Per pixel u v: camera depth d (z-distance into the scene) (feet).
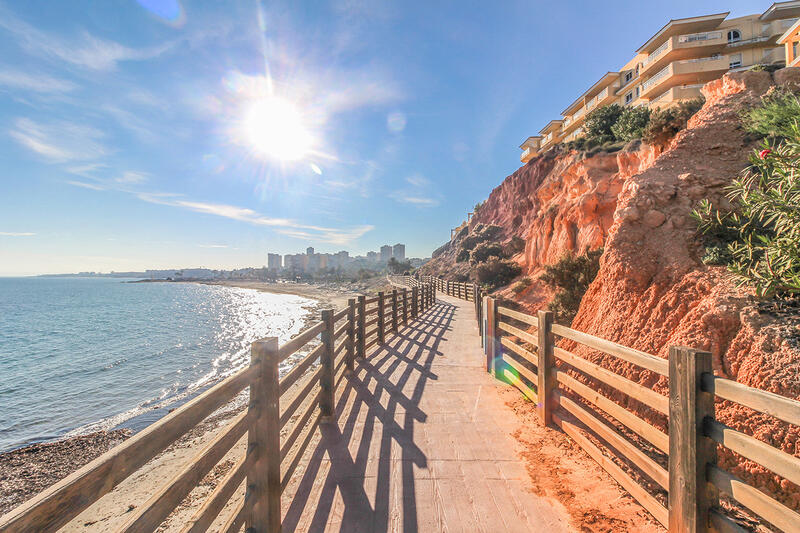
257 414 7.64
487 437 13.24
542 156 122.21
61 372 63.21
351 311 21.35
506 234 136.56
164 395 46.39
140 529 3.96
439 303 72.18
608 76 125.49
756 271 13.87
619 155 66.85
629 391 9.21
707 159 21.50
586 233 67.72
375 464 11.46
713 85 30.01
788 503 9.45
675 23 98.84
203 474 5.44
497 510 9.21
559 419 13.79
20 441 32.81
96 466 3.71
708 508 6.92
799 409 5.24
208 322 142.41
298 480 10.64
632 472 11.01
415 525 8.70
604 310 19.47
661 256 18.29
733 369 12.43
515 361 18.92
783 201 13.12
